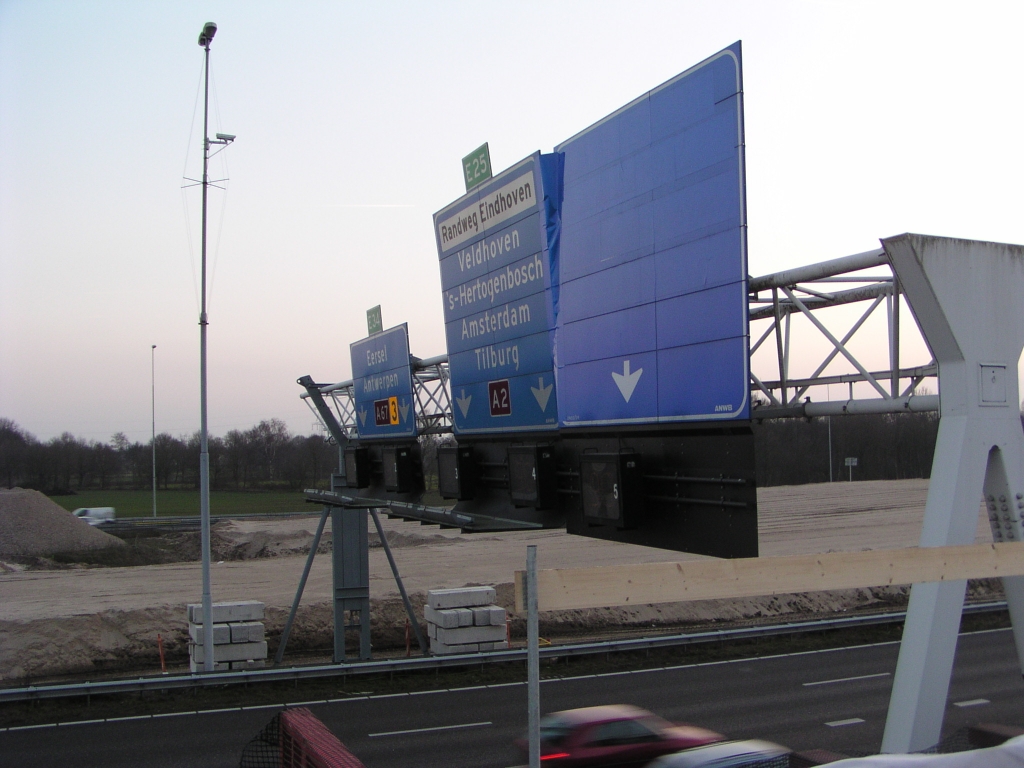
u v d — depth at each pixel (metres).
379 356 21.69
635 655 20.25
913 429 92.62
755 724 14.29
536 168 13.38
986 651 20.11
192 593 33.25
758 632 21.72
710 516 10.01
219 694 16.84
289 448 115.94
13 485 105.38
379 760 12.70
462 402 16.83
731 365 9.47
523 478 13.76
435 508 15.61
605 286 11.94
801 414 10.42
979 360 8.21
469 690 17.16
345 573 21.39
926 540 8.12
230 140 19.70
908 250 7.98
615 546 45.16
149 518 66.31
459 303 16.62
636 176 11.16
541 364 13.75
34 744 13.73
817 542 43.00
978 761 5.62
